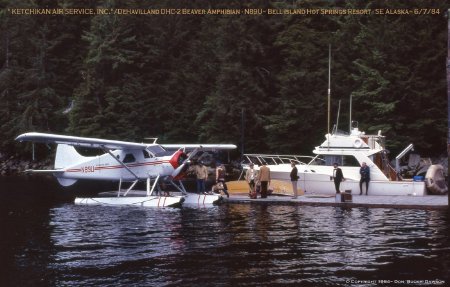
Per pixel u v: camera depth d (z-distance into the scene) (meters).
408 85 36.09
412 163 33.84
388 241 13.82
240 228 16.27
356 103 38.66
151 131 51.56
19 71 61.41
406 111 37.16
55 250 13.26
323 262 11.58
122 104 49.88
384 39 37.03
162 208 22.19
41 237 15.20
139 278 10.45
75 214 20.45
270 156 27.45
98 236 15.25
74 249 13.35
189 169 26.69
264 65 44.72
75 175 26.27
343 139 26.00
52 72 61.47
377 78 36.09
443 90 37.00
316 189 25.78
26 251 13.16
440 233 14.92
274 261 11.72
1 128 58.56
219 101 41.66
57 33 63.88
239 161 45.12
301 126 39.25
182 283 10.05
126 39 51.91
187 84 50.22
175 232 15.72
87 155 53.16
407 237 14.35
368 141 26.41
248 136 42.78
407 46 36.62
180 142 50.09
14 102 60.41
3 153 59.81
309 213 19.73
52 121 59.00
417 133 36.66
